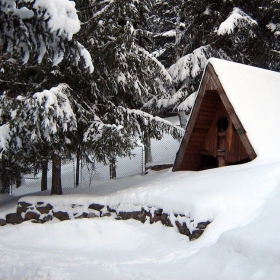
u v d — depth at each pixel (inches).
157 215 300.5
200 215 248.8
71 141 446.0
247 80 372.5
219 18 651.5
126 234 312.5
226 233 212.4
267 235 193.2
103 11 413.4
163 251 253.8
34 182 834.2
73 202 390.9
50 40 288.7
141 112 479.8
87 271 223.1
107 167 821.2
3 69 392.8
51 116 370.9
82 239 329.1
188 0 665.0
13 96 425.4
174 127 497.7
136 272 213.9
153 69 503.8
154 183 375.2
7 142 370.0
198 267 208.5
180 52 732.0
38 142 390.3
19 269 243.0
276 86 394.3
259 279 175.3
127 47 443.5
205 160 424.5
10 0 266.8
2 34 284.5
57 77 434.9
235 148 374.3
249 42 662.5
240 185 263.4
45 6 267.6
